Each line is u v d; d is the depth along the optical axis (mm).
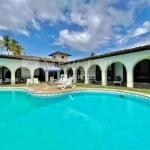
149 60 16359
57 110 9086
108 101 11141
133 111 8703
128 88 14289
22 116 7965
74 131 6148
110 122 7055
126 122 7012
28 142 5266
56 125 6730
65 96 12938
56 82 21156
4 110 9023
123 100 11336
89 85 18156
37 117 7801
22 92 14914
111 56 17203
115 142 5195
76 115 8125
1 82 21203
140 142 5223
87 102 10992
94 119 7480
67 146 5035
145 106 9750
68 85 16281
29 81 19562
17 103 10766
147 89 13344
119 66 20078
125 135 5688
